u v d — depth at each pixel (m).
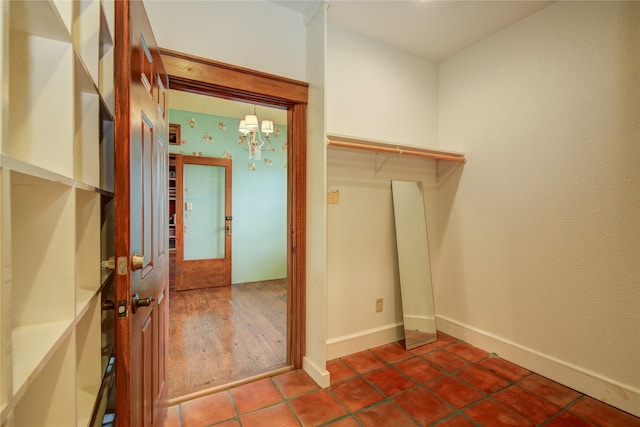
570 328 1.88
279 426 1.54
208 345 2.49
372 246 2.43
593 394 1.76
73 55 0.74
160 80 1.49
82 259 0.96
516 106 2.16
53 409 0.71
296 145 2.10
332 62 2.21
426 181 2.70
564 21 1.90
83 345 0.94
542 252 2.02
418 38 2.38
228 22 1.88
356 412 1.64
